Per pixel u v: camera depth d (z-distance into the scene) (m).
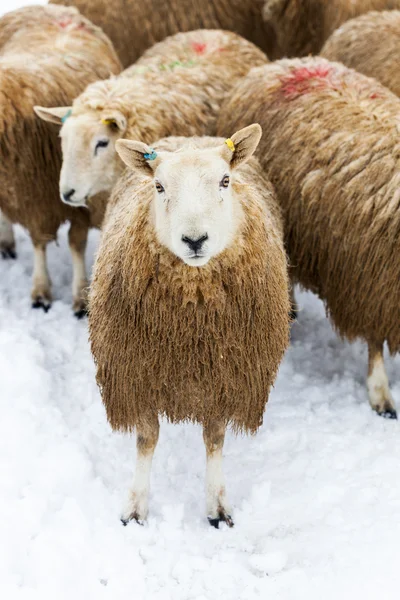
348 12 11.41
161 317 5.54
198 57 9.44
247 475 6.88
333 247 7.33
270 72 8.45
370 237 6.93
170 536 6.18
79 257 9.25
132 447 7.16
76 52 9.65
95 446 7.10
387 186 6.82
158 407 5.96
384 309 7.08
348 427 7.45
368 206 6.91
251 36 12.44
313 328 9.13
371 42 10.01
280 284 6.00
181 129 8.45
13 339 8.30
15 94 8.53
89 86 8.41
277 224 6.71
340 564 5.88
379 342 7.56
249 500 6.56
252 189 5.95
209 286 5.43
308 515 6.41
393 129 7.11
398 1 11.41
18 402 7.31
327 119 7.50
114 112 7.96
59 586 5.56
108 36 11.94
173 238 5.07
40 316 9.12
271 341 5.95
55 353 8.45
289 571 5.82
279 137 7.80
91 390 7.88
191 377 5.75
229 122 8.45
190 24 11.95
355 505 6.48
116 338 5.77
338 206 7.18
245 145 5.51
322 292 7.86
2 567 5.64
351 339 7.74
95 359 6.16
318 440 7.25
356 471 6.88
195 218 5.01
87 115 8.00
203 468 6.97
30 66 8.91
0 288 9.61
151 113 8.23
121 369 5.84
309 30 11.91
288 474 6.88
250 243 5.50
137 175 6.79
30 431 6.95
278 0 11.70
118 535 6.09
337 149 7.28
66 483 6.51
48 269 10.15
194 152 5.33
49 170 8.88
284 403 7.82
